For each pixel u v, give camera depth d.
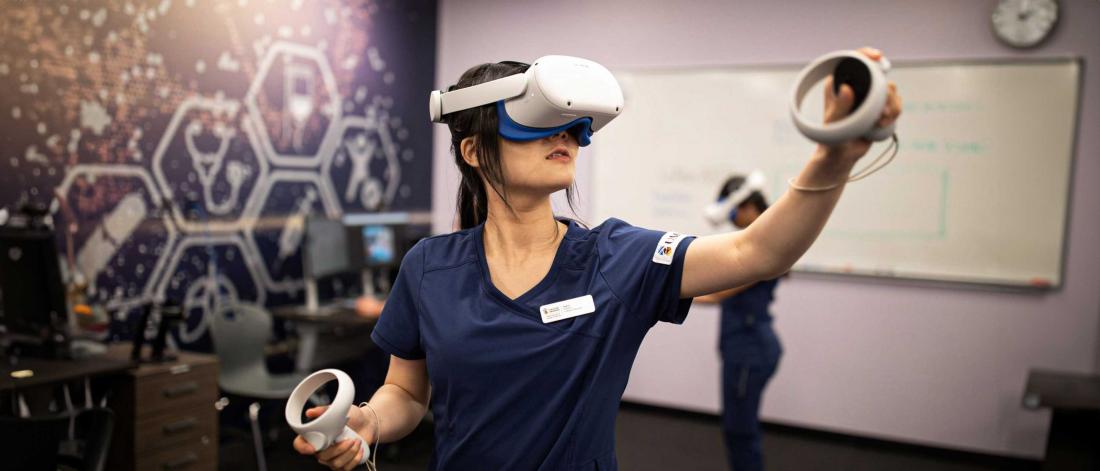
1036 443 3.90
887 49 4.08
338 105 4.34
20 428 1.69
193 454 2.83
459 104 0.96
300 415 0.93
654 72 4.56
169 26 3.36
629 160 4.64
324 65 4.22
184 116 3.45
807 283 4.29
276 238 3.98
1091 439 2.98
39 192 2.92
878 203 4.12
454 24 5.12
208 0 3.53
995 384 3.96
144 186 3.30
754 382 2.84
